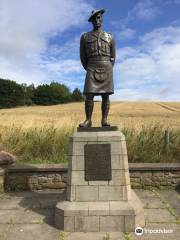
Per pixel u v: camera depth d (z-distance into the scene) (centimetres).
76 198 413
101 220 396
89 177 415
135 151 691
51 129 815
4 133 799
